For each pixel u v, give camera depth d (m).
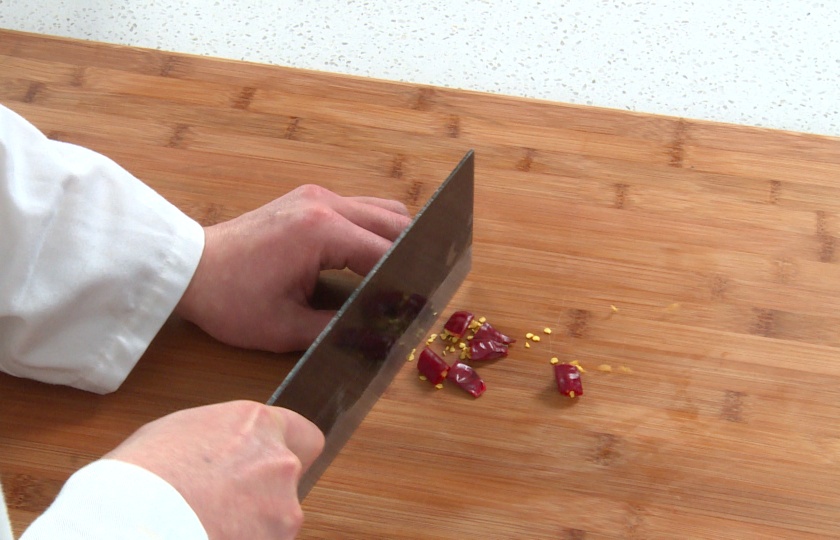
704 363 0.99
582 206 1.08
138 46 1.20
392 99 1.15
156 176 1.10
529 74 1.20
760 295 1.02
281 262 1.00
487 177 1.09
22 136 0.96
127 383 1.00
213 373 1.00
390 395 0.99
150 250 0.98
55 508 0.76
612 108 1.13
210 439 0.82
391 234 1.03
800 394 0.98
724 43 1.22
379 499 0.95
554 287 1.04
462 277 1.04
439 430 0.97
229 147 1.12
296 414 0.87
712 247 1.05
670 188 1.08
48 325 0.97
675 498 0.94
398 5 1.25
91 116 1.14
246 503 0.82
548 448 0.96
